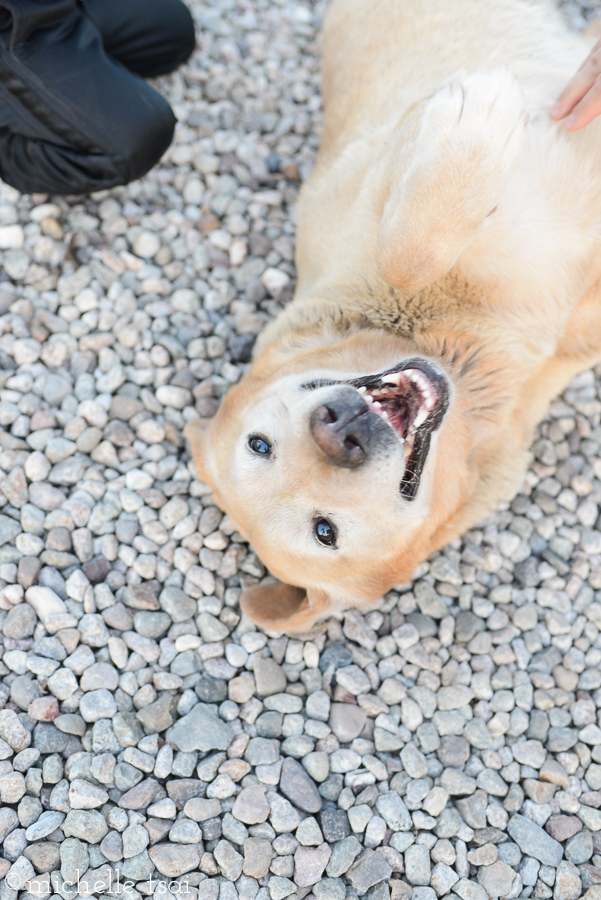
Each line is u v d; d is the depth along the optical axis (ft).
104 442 2.64
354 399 1.96
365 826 2.28
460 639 2.52
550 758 2.39
